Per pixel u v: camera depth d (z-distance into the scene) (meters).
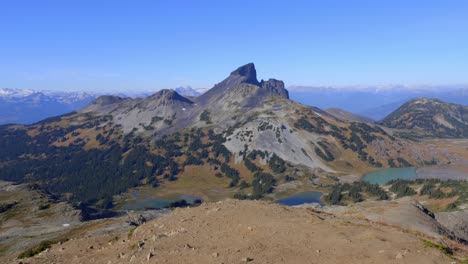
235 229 36.56
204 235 35.22
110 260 30.83
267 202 51.03
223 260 27.91
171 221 43.12
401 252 29.03
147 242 34.31
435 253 29.50
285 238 33.19
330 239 32.75
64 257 34.84
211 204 50.47
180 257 29.06
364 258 28.02
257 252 29.58
